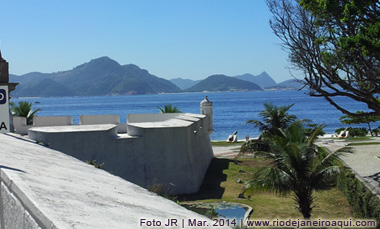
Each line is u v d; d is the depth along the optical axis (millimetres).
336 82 22188
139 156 24547
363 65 20812
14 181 3787
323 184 18828
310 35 22094
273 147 19953
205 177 29312
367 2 18609
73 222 2787
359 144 35000
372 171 22812
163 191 24266
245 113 150000
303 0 20719
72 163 7242
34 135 23953
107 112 180125
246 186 19031
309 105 194750
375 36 17375
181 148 24906
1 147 6633
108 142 24109
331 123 101625
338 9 19844
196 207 20922
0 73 19250
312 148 20156
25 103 43875
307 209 18750
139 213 3963
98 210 3543
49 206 3127
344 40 17859
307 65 22703
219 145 49188
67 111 198625
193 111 168875
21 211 3373
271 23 22891
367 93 21922
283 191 18812
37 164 5582
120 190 5285
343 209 20891
